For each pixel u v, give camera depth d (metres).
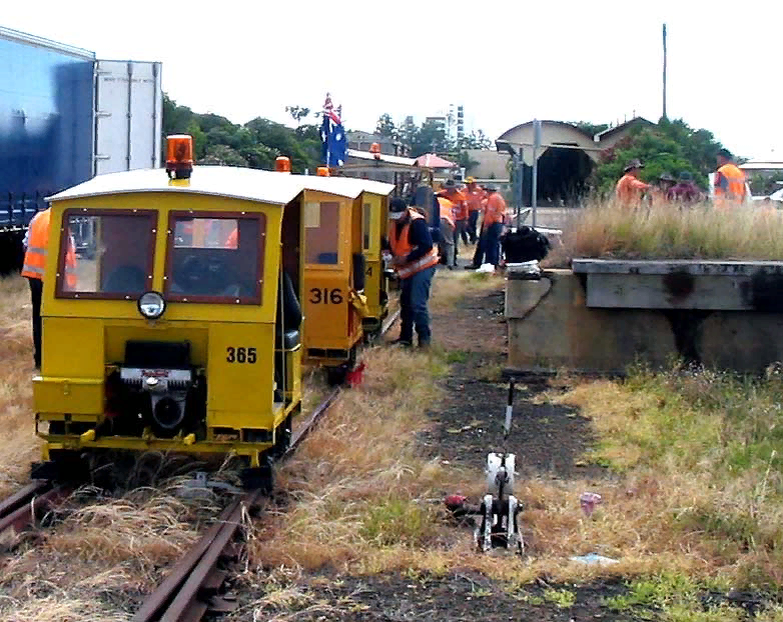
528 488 8.59
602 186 22.50
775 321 12.44
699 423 10.38
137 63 23.19
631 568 6.99
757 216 13.76
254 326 7.88
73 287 8.06
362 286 12.68
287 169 12.67
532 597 6.61
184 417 8.07
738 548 7.30
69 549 7.14
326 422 10.23
